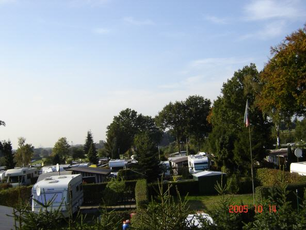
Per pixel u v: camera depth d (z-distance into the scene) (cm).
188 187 2653
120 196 2444
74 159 9019
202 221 861
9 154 6350
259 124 4406
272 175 2309
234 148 3231
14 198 2530
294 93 3097
